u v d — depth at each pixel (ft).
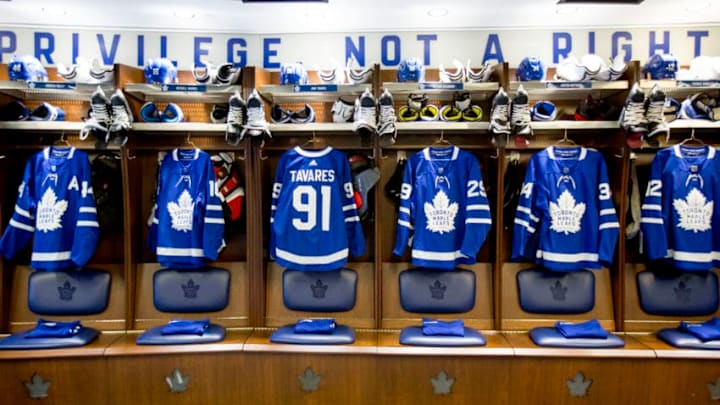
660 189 8.75
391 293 9.54
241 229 9.70
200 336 8.34
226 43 10.13
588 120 8.94
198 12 9.26
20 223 8.87
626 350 7.86
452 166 8.87
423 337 8.23
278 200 9.06
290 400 8.14
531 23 9.83
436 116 8.89
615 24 9.87
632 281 9.44
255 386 8.14
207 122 9.89
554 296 9.27
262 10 9.24
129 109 8.57
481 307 9.43
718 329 8.13
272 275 9.66
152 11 9.27
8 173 9.30
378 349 8.02
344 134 9.57
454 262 8.80
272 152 9.89
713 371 7.72
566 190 8.71
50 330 8.31
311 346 8.14
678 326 8.75
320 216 8.89
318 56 10.13
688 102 8.70
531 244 9.00
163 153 9.55
